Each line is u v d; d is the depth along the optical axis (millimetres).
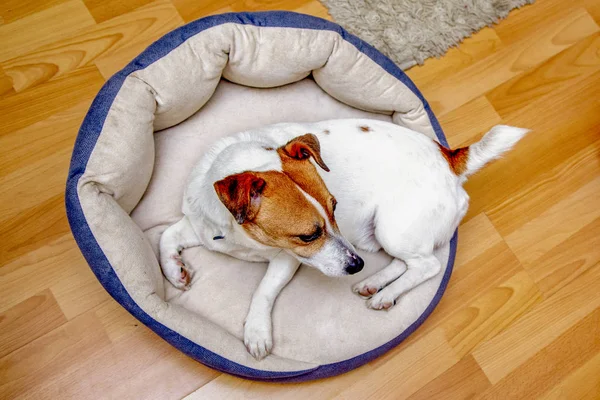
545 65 1215
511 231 1126
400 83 1055
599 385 1074
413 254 976
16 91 1097
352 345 981
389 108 1074
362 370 1033
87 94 1110
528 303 1099
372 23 1185
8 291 1007
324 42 1009
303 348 969
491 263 1108
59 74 1110
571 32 1237
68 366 988
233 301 978
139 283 897
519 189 1147
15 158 1067
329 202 839
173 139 1023
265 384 1008
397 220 945
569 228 1140
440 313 1076
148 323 901
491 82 1193
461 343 1067
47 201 1053
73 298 1014
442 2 1215
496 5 1229
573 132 1187
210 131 1035
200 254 998
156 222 998
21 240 1032
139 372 996
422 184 938
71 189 897
